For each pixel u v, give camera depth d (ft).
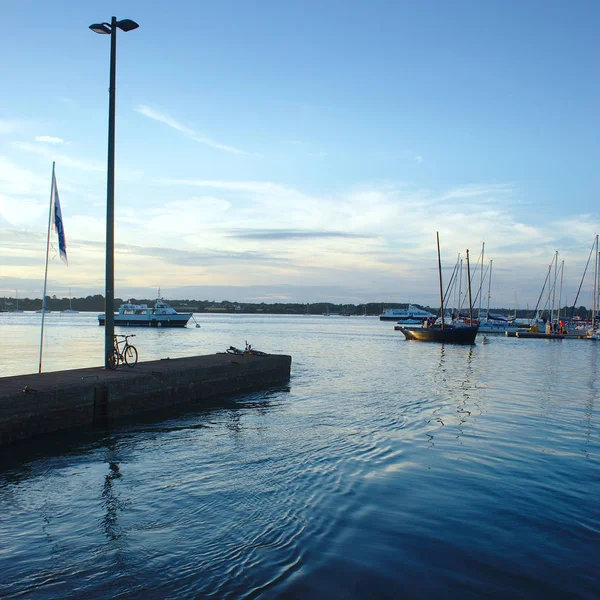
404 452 34.58
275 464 31.32
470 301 219.61
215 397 60.08
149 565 18.12
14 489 26.63
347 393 64.13
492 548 20.01
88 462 31.96
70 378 45.21
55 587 16.61
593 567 18.61
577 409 53.36
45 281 54.80
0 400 35.32
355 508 23.97
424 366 103.50
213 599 15.88
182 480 28.09
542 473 30.22
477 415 48.88
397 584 17.03
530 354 141.59
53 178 56.75
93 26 53.83
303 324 471.62
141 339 199.41
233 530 21.20
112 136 54.60
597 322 241.14
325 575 17.52
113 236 54.54
